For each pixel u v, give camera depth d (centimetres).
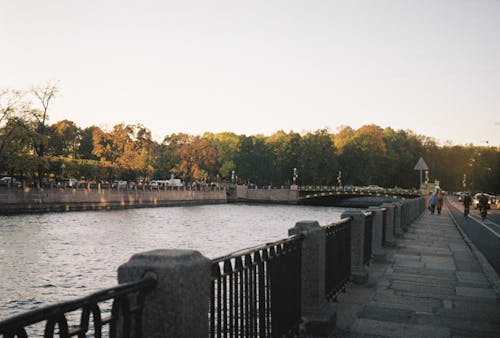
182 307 300
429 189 7288
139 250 3659
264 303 518
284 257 589
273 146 13450
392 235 1778
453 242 1894
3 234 4119
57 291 2203
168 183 12056
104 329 1438
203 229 5572
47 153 11294
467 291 983
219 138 15962
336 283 862
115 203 7794
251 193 12275
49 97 6694
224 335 419
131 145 8919
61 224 5147
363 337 678
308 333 665
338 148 12788
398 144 13425
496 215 4681
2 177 8544
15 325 209
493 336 688
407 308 841
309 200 11675
